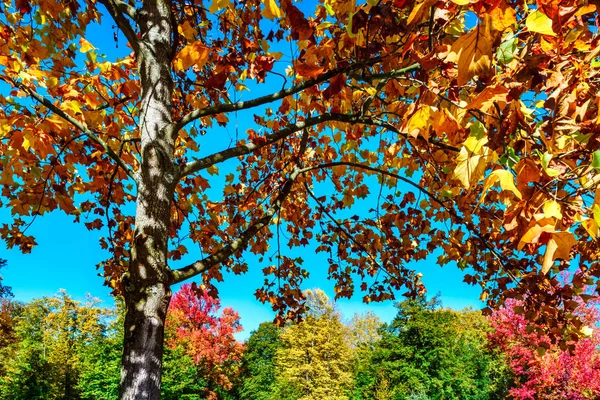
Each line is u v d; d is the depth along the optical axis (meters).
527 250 3.12
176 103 4.87
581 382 12.96
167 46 3.09
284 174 5.55
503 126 1.22
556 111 1.24
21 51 3.35
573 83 1.22
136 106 3.99
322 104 4.11
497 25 0.93
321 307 34.06
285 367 33.56
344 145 4.71
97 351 25.50
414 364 32.16
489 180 1.07
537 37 1.34
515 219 1.22
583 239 3.14
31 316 32.91
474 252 4.46
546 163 1.16
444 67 1.46
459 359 33.06
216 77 2.69
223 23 4.04
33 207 3.87
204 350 28.02
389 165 4.79
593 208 1.00
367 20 1.68
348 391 32.97
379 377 32.47
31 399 25.12
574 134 1.26
